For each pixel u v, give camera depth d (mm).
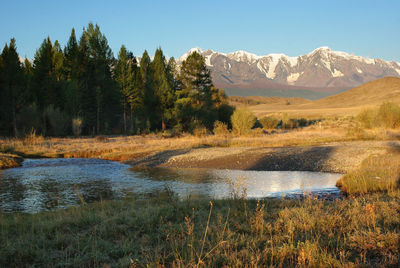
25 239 5438
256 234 5422
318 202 7977
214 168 19234
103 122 61031
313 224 5688
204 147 28562
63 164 22281
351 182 10891
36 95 56469
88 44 61344
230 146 28688
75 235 5824
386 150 19328
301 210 6719
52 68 60531
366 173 11844
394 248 4336
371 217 5648
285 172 17172
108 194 12375
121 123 62844
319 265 3932
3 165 20641
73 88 51688
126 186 14039
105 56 63875
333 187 11805
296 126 58469
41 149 28969
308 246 4301
